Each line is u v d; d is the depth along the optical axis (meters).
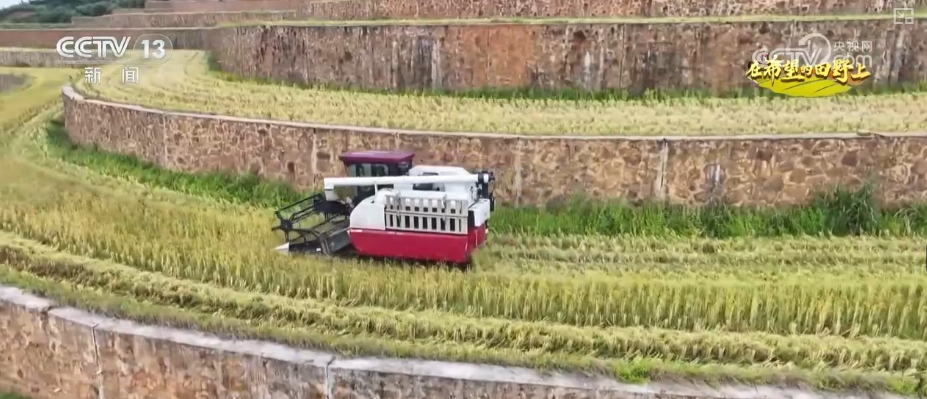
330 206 11.40
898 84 16.50
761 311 9.23
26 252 11.56
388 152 12.02
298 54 20.06
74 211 13.52
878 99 15.83
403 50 18.31
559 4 20.70
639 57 16.84
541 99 17.06
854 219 12.05
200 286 10.30
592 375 8.07
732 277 10.57
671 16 19.33
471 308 9.51
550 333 8.86
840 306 9.18
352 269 10.58
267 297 9.92
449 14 22.56
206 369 8.77
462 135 13.44
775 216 12.38
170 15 41.62
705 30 16.47
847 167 12.47
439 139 13.54
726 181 12.67
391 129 14.34
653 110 15.74
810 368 8.19
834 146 12.40
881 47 16.34
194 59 27.75
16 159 18.05
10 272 10.85
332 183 11.11
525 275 10.61
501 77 17.69
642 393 7.72
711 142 12.58
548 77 17.39
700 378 7.96
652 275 10.70
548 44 17.20
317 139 14.32
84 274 10.86
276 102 17.77
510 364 8.32
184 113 16.09
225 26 23.95
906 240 11.67
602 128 14.20
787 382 7.93
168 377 8.98
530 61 17.41
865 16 17.23
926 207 12.25
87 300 9.80
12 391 10.19
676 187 12.83
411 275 10.37
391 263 10.98
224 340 8.93
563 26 17.02
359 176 11.62
